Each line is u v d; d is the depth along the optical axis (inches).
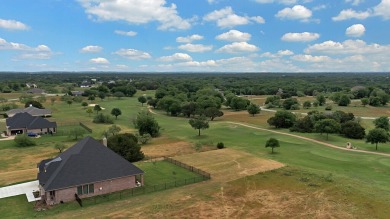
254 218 1449.3
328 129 3469.5
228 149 2893.7
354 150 2903.5
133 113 5679.1
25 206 1610.5
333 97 7190.0
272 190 1792.6
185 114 5452.8
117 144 2482.8
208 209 1547.7
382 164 2374.5
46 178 1705.2
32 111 4990.2
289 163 2381.9
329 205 1574.8
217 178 2026.3
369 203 1590.8
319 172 2108.8
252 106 5472.4
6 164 2439.7
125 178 1841.8
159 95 7076.8
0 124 4330.7
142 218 1455.5
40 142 3262.8
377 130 2974.9
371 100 6811.0
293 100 6412.4
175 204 1612.9
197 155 2659.9
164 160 2497.5
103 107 6417.3
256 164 2341.3
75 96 7652.6
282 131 3951.8
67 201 1667.1
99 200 1684.3
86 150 1850.4
